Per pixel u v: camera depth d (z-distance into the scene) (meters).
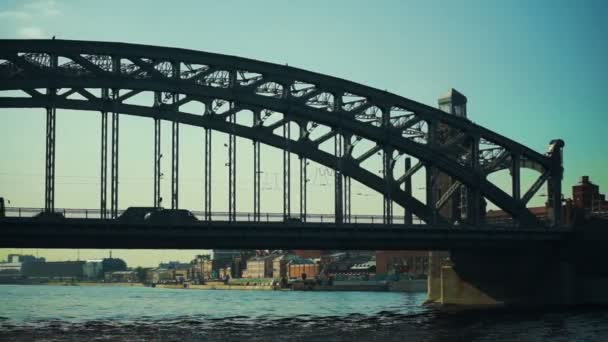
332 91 78.75
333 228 74.94
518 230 86.19
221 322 75.75
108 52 68.75
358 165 79.50
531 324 65.62
